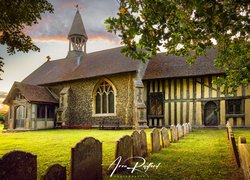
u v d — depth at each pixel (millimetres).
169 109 18453
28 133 16391
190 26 4043
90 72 21812
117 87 19953
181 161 5938
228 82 5754
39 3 7645
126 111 19219
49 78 25281
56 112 23266
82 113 21781
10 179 2973
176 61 20297
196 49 5043
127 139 5492
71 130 19188
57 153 7234
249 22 3695
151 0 3732
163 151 7348
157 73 19312
